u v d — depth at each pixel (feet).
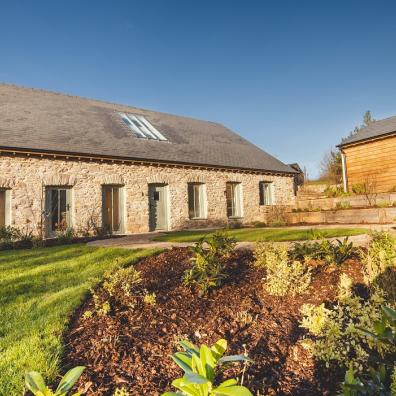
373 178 45.57
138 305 12.14
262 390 7.44
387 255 12.57
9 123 38.29
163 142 50.52
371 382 5.83
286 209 48.85
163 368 8.39
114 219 41.60
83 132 43.14
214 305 12.18
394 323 5.25
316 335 9.30
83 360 8.70
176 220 46.60
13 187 34.50
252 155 60.85
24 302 13.06
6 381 7.73
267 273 14.85
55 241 33.73
